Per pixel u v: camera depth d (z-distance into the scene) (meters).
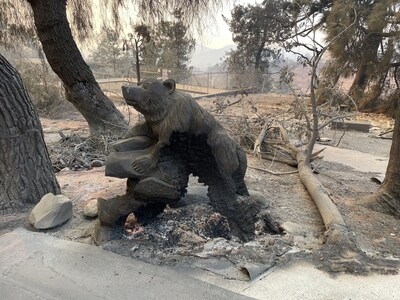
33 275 2.52
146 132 2.92
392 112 13.35
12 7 7.48
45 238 3.02
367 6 13.39
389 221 3.58
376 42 13.52
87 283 2.42
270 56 20.64
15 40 8.45
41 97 11.23
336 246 2.86
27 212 3.58
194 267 2.59
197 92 16.94
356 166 6.23
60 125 9.54
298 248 2.90
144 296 2.29
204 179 3.03
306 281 2.46
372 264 2.68
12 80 3.50
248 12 19.34
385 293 2.36
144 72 14.67
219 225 3.43
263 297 2.29
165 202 2.97
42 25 5.57
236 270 2.57
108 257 2.71
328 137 9.30
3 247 2.88
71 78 6.15
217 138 2.76
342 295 2.33
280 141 6.27
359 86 14.86
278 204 3.98
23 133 3.64
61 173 5.20
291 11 15.43
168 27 8.92
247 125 6.75
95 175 5.06
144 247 2.85
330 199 3.80
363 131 10.46
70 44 5.86
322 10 14.25
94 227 3.10
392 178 3.82
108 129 6.56
